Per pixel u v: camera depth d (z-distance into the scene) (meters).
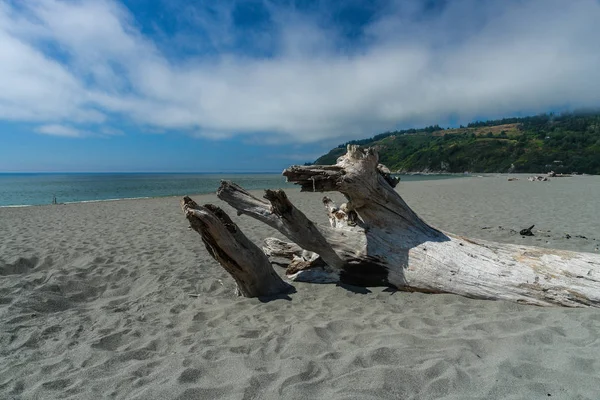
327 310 4.05
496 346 2.80
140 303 4.56
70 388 2.59
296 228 4.62
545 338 2.87
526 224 9.27
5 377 2.80
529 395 2.14
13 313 4.04
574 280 3.55
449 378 2.37
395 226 4.65
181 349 3.18
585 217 10.09
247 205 4.84
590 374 2.31
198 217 4.12
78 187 41.59
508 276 3.85
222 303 4.47
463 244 4.38
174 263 6.42
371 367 2.58
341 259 4.79
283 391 2.36
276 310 4.14
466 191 22.02
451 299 4.06
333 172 4.40
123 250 7.36
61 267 6.28
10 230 10.02
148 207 16.11
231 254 4.36
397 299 4.28
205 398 2.37
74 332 3.66
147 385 2.56
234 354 2.97
